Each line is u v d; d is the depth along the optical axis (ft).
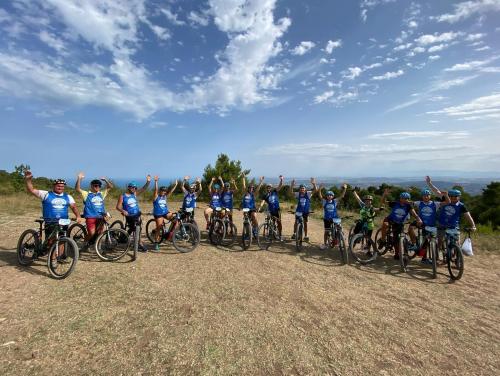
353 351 11.27
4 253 21.80
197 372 9.61
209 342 11.35
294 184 29.55
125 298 14.96
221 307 14.43
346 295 16.72
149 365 9.84
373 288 18.01
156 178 25.70
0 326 11.77
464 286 18.92
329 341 11.87
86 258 21.77
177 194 81.25
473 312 15.12
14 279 16.81
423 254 22.67
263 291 16.75
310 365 10.28
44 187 73.61
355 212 62.18
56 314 12.96
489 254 27.91
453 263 20.98
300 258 24.17
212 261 22.41
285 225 43.04
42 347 10.53
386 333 12.72
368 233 24.09
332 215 26.58
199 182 28.48
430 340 12.30
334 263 23.11
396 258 24.76
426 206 22.91
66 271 18.44
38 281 16.74
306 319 13.64
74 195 66.80
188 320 12.99
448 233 20.68
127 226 23.84
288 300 15.66
